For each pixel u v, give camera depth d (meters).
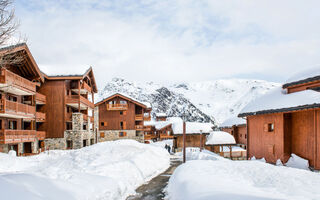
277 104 16.48
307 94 14.92
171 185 11.12
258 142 19.38
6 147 21.16
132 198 10.05
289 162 15.70
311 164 14.34
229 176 9.61
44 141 29.09
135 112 47.91
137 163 16.30
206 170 11.19
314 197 6.41
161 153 28.48
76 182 8.89
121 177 12.30
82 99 31.78
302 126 15.25
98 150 20.98
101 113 45.12
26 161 16.27
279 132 16.64
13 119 22.89
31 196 6.17
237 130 47.59
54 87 29.97
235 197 6.26
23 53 21.11
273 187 7.73
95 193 8.70
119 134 44.62
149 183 13.12
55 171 9.79
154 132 71.50
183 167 12.80
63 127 29.52
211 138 32.81
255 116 19.97
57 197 6.85
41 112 29.56
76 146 29.69
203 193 7.14
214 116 193.00
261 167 11.41
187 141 44.91
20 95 24.73
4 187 6.10
